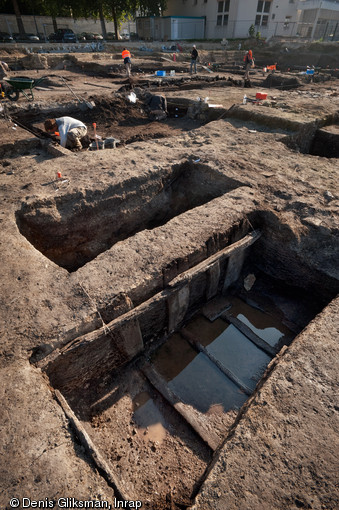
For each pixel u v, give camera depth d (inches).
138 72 625.0
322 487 76.5
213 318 170.7
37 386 96.7
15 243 150.3
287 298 180.7
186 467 113.8
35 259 141.4
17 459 81.3
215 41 993.5
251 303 179.2
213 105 375.2
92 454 85.4
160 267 137.4
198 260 154.9
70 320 114.1
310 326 118.9
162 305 144.9
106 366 134.5
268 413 92.0
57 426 88.6
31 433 86.2
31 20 1027.9
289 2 1043.3
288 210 181.0
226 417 129.0
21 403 92.0
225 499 75.5
